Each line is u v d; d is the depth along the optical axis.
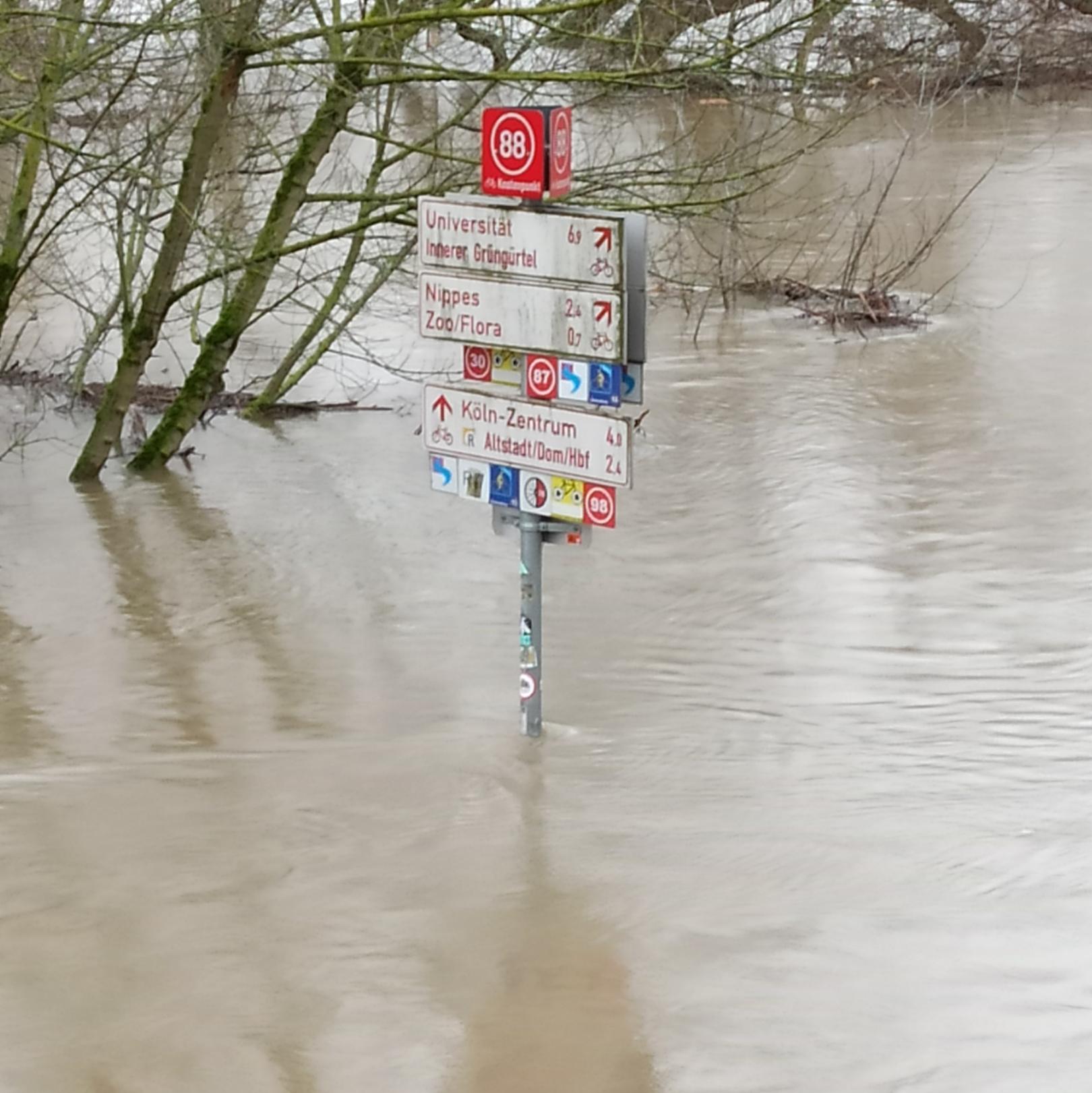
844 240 30.88
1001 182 35.91
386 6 16.84
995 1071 6.61
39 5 17.83
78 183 26.16
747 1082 6.59
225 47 16.94
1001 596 14.21
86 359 23.11
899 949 7.65
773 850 8.85
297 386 23.81
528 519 10.45
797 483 17.83
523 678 10.84
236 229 21.17
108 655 13.18
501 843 9.02
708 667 12.55
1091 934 7.75
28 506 18.23
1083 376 22.38
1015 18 31.69
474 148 21.78
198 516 17.59
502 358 10.23
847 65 20.53
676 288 26.55
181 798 9.83
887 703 11.75
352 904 8.23
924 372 22.95
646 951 7.69
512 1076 6.68
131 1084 6.64
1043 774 10.16
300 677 12.50
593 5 14.29
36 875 8.62
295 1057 6.84
